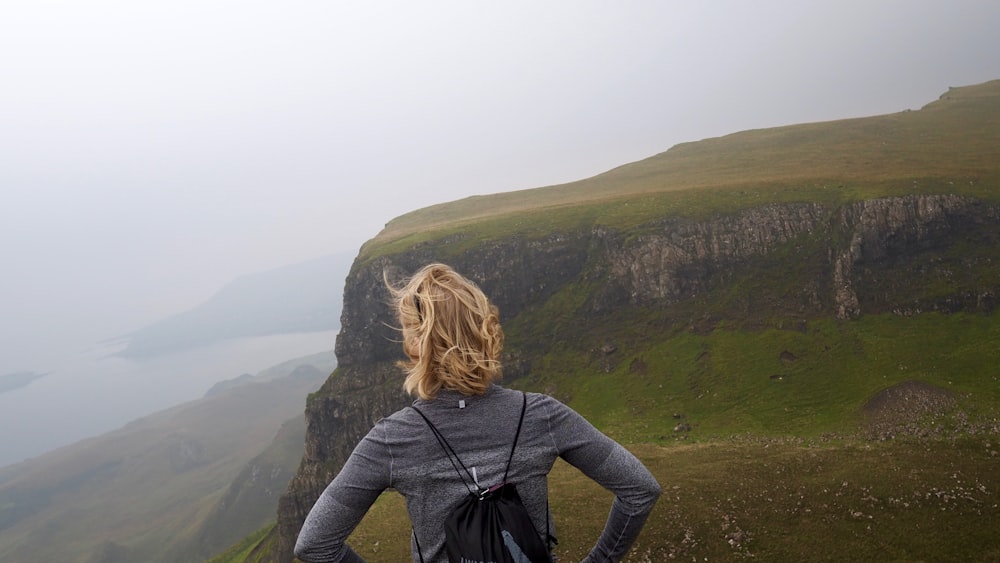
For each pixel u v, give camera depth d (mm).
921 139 114250
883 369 62125
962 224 73562
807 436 54531
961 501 26609
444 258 97562
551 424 3047
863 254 75188
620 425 68375
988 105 138750
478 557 2637
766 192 89688
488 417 2979
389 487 3000
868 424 53625
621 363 80125
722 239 85062
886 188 80000
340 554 2988
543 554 2719
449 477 2875
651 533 27453
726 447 40812
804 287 77062
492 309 3170
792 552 25094
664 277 85500
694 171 125312
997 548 23500
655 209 94312
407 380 3146
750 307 78312
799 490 29422
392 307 3352
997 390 52406
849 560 24109
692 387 70875
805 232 81812
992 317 64062
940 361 60000
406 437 2951
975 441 33688
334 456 93125
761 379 67688
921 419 51312
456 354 2926
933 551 23906
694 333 78688
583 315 89438
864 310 71438
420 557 3008
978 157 93125
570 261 95875
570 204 108688
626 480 3064
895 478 29172
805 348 69625
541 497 2998
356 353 98062
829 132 135375
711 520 27797
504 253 97125
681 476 33281
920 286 70688
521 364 86625
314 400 95438
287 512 92438
